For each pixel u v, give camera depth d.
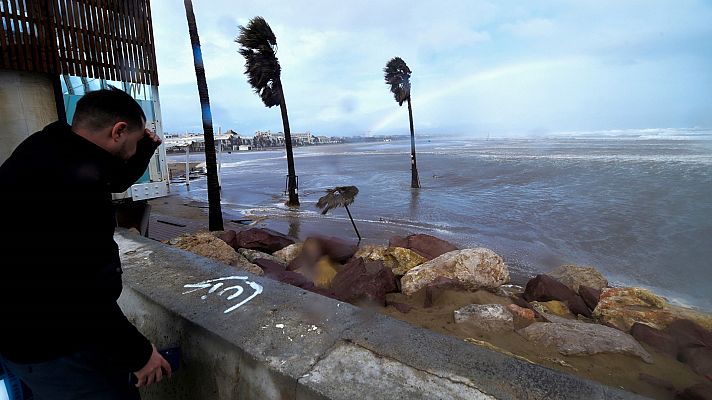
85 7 5.36
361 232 10.26
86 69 5.40
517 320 3.41
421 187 19.59
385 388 1.37
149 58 6.21
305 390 1.39
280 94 15.57
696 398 2.19
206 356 1.79
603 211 11.99
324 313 1.93
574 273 5.54
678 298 5.97
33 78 4.96
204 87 8.91
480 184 19.66
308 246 5.88
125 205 6.03
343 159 47.09
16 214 1.16
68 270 1.20
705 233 9.02
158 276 2.45
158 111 6.37
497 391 1.34
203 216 12.34
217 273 2.49
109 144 1.38
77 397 1.33
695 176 17.30
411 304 4.07
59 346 1.24
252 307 1.99
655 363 2.75
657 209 11.73
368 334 1.72
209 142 8.87
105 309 1.28
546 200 14.38
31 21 4.82
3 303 1.20
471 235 10.00
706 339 3.24
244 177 28.48
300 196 18.45
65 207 1.19
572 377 1.41
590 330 2.99
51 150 1.24
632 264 7.50
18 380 1.57
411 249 6.14
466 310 3.38
